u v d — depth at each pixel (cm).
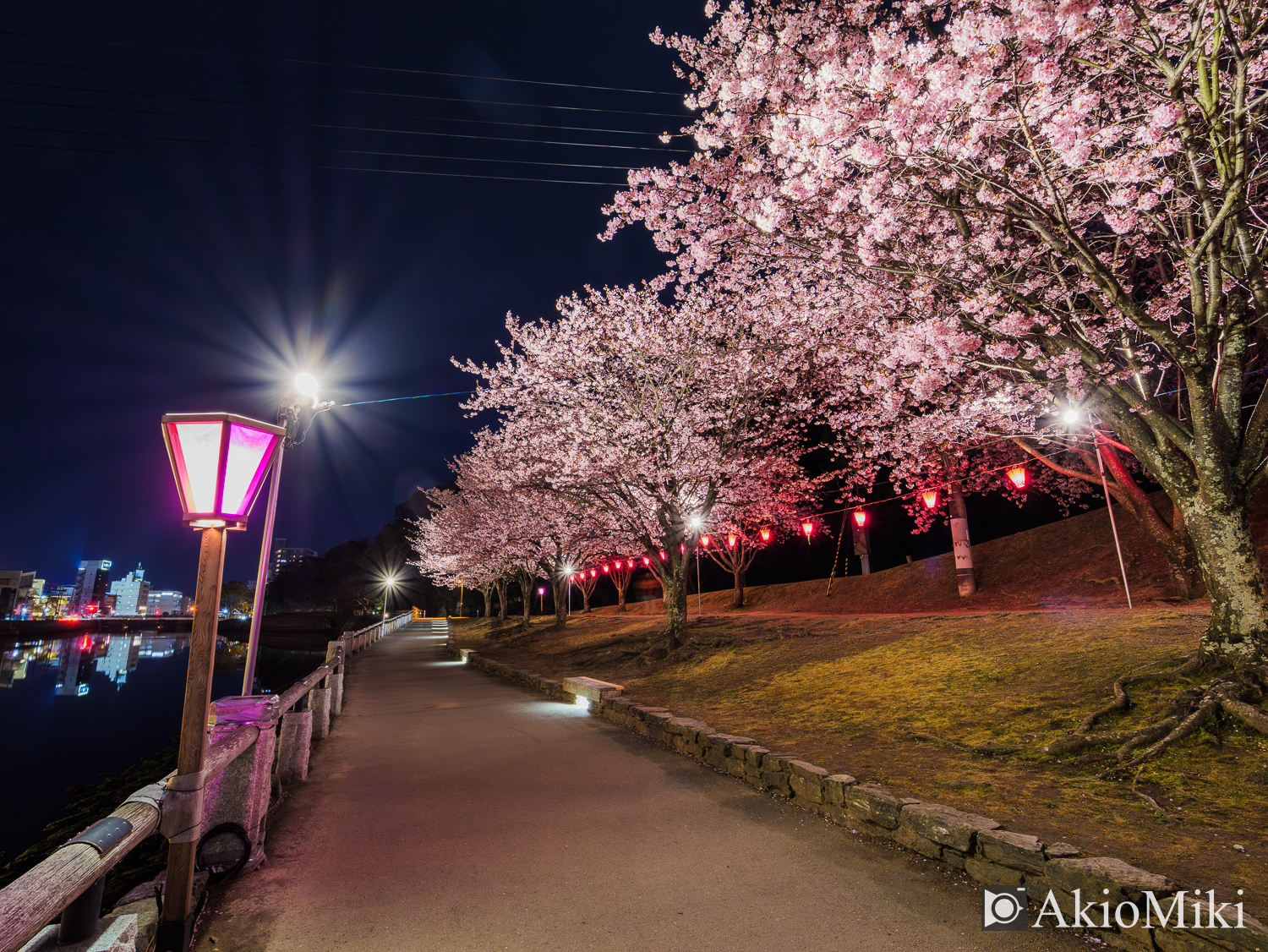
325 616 7400
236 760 489
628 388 1834
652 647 1748
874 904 415
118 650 8112
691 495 1833
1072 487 2130
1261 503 1636
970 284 833
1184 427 727
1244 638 676
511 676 1731
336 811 630
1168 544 1419
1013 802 534
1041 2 589
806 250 1015
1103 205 816
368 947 374
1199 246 645
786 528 2905
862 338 1254
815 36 921
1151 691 714
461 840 544
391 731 1055
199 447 383
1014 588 1877
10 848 1391
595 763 804
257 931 392
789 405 1870
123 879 715
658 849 517
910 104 650
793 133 750
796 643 1473
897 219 884
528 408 1914
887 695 943
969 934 375
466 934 388
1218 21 571
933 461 1869
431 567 5362
